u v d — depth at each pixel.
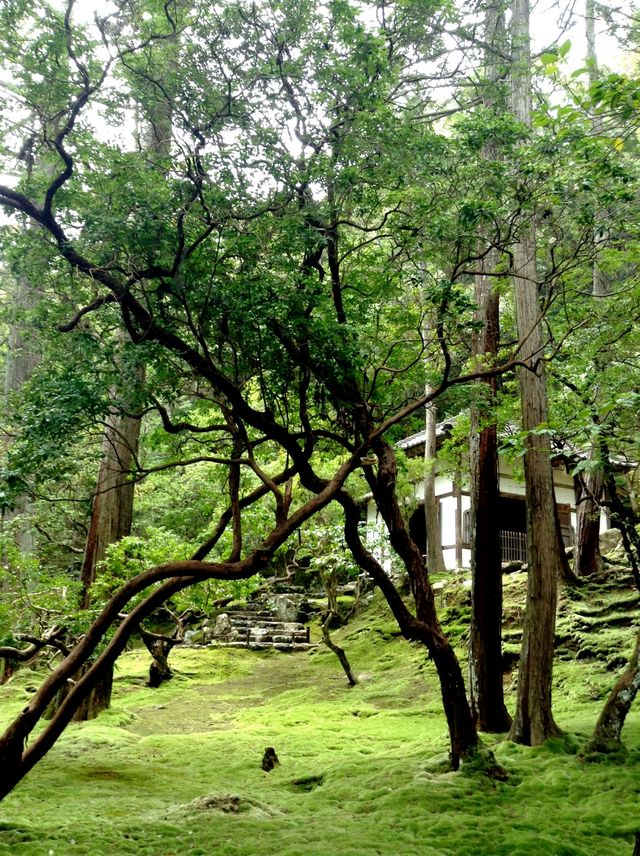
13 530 9.98
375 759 7.68
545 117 5.20
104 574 9.88
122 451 11.30
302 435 6.35
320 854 4.50
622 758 6.48
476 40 7.95
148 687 13.98
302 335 6.11
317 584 20.84
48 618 8.95
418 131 6.35
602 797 5.70
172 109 5.78
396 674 13.62
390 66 6.50
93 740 9.02
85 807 5.89
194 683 14.38
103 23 5.66
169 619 19.38
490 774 6.35
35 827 5.07
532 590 7.80
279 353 6.27
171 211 5.68
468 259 6.20
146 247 5.73
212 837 4.92
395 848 4.68
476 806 5.68
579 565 14.62
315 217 6.28
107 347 5.55
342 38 5.89
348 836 4.93
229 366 6.54
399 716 10.75
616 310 8.09
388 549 18.44
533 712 7.48
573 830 5.10
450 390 7.69
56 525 15.71
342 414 7.37
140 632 9.55
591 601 13.03
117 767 7.73
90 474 12.95
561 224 7.84
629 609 12.34
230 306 5.75
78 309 6.58
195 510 18.14
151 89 5.99
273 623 18.58
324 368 6.31
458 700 6.59
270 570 21.81
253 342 6.19
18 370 14.12
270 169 5.87
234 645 17.27
